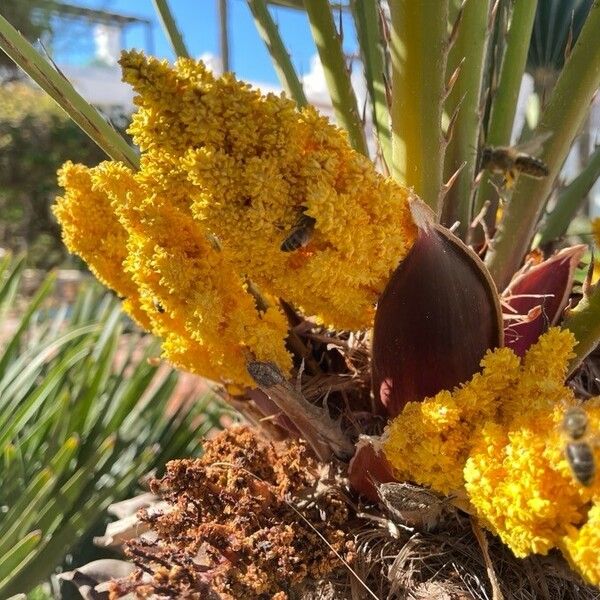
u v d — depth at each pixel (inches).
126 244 9.4
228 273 8.4
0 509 17.4
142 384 19.8
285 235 7.5
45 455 18.3
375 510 9.3
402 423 7.8
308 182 7.2
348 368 10.5
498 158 9.8
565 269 9.5
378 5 9.5
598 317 8.7
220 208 7.3
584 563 6.4
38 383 21.7
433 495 8.2
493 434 7.2
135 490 19.4
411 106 8.5
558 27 13.3
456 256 8.2
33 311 20.3
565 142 9.5
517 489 6.7
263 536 8.4
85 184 9.3
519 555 6.9
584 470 6.4
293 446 9.7
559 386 7.5
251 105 7.1
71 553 18.8
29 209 85.5
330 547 8.6
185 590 8.2
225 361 8.9
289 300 8.6
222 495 9.0
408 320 8.5
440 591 8.5
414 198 7.9
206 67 7.1
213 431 22.2
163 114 7.1
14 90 86.5
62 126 84.5
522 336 9.5
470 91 9.9
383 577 8.8
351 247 7.5
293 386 9.2
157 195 7.9
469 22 9.6
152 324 9.8
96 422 19.6
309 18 10.5
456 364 8.6
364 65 11.5
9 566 14.4
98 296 26.6
